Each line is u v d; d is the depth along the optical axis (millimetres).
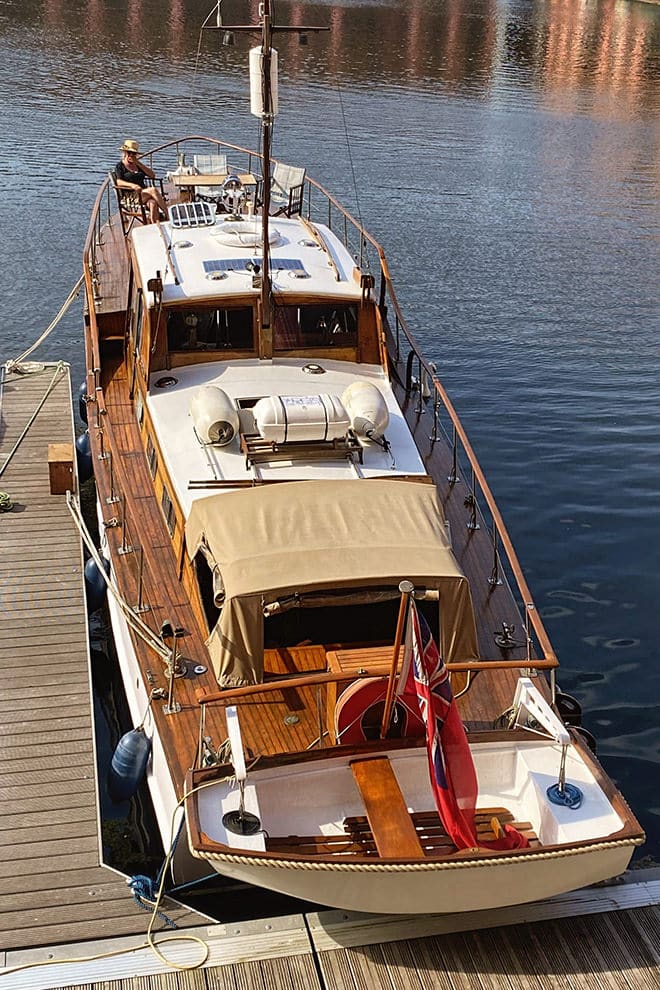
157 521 10891
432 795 8453
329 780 8133
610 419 19141
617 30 75938
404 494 9102
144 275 12008
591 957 8047
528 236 30672
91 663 12188
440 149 40062
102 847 9125
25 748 10156
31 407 17812
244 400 10898
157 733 8758
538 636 8594
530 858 7145
